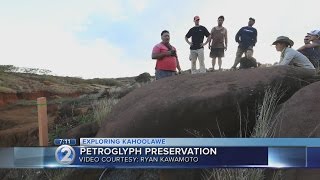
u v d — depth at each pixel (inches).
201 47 435.8
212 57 482.3
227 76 218.2
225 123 195.2
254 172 157.9
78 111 358.6
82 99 422.3
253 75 209.9
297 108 168.6
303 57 265.3
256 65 419.8
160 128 200.4
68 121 329.7
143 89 234.1
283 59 267.6
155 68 350.3
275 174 157.8
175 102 200.8
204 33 435.5
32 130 332.8
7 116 492.4
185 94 206.4
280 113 176.1
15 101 667.4
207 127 194.7
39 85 870.4
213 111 193.9
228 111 194.2
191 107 196.4
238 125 196.7
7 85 812.6
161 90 220.8
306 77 213.8
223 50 479.2
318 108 162.1
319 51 322.7
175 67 350.0
